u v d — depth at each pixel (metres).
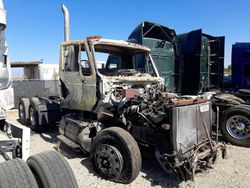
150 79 6.12
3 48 4.12
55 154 3.40
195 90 9.48
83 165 5.29
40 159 3.24
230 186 4.44
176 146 4.21
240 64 8.71
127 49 6.56
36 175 3.17
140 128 4.74
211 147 4.75
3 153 3.78
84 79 5.67
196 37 9.43
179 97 4.75
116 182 4.52
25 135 3.81
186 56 9.69
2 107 4.09
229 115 6.85
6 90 4.17
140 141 4.78
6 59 4.18
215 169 5.12
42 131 8.04
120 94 5.47
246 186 4.45
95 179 4.66
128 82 5.68
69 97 6.11
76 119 6.01
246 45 8.61
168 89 9.18
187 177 4.16
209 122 4.98
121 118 4.93
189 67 9.64
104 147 4.59
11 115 10.48
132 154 4.29
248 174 4.92
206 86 9.80
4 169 2.91
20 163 3.04
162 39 9.11
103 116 5.12
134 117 4.85
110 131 4.53
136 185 4.44
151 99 4.80
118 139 4.42
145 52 6.82
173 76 9.43
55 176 3.11
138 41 8.38
